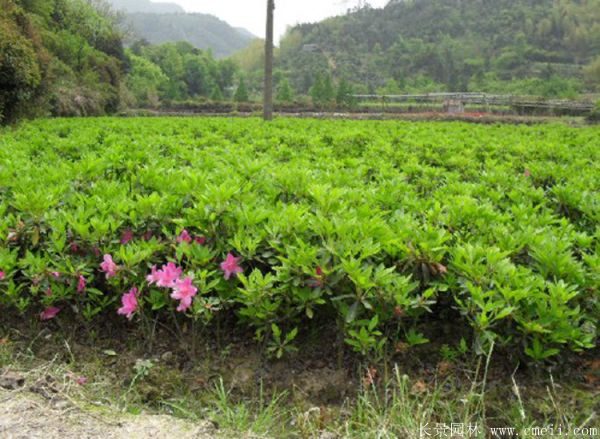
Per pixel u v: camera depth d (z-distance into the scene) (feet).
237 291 10.19
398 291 9.23
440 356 9.87
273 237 10.46
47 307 10.80
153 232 11.99
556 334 8.75
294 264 9.59
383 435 8.05
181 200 12.28
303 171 15.12
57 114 79.30
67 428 7.91
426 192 18.63
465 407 8.57
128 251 10.20
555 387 9.16
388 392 9.23
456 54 327.67
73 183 15.17
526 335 9.00
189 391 9.61
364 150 28.94
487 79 282.15
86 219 11.50
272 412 8.89
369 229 10.51
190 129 36.91
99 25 151.43
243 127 37.52
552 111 126.72
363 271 9.41
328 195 12.02
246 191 12.84
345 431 8.45
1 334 11.14
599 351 9.85
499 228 11.39
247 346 10.48
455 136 34.04
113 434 7.87
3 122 55.01
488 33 354.74
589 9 345.92
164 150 24.54
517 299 8.86
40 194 11.84
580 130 44.86
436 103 176.45
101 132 33.76
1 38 51.80
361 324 9.34
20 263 10.64
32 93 59.31
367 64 345.51
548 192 16.69
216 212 11.13
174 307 10.82
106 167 17.12
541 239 10.71
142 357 10.40
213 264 10.38
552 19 337.52
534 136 36.63
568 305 9.62
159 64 284.20
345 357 10.00
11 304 11.39
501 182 17.38
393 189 14.92
